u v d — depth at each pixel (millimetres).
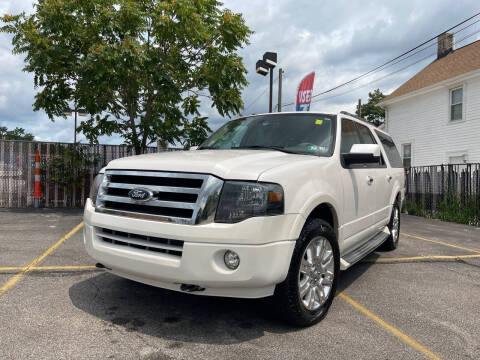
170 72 10172
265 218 2676
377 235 5301
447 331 3094
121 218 2982
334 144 3902
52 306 3305
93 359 2436
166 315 3193
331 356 2600
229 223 2650
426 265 5352
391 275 4781
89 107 10750
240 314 3275
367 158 3695
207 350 2615
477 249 6820
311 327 3086
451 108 17750
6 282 3928
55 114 10734
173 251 2773
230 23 10367
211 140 4648
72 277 4156
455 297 3965
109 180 3223
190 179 2807
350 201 3936
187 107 12141
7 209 10016
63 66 9812
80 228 7246
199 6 10195
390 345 2805
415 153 19875
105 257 3072
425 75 20656
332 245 3352
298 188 2986
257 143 4102
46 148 10773
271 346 2711
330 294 3314
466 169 11453
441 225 10617
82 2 9180
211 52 10758
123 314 3184
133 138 11109
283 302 2883
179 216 2748
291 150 3836
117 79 9367
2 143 10422
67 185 10695
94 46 9031
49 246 5648
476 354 2713
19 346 2568
